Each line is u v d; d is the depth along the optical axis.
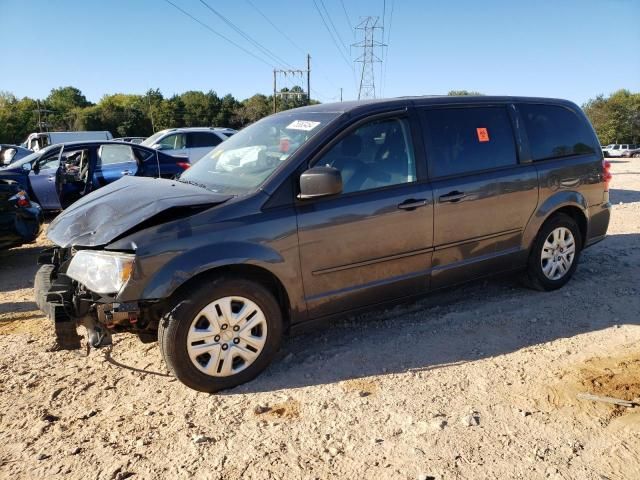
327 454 2.75
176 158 10.99
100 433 2.97
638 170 21.86
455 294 5.10
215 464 2.68
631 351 3.80
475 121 4.51
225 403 3.26
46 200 10.04
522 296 4.98
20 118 82.62
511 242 4.66
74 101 127.62
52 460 2.74
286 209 3.53
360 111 3.96
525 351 3.85
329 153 3.76
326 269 3.69
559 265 5.05
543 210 4.80
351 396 3.29
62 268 3.46
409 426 2.97
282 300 3.66
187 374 3.26
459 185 4.24
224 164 4.20
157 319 3.35
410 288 4.15
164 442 2.88
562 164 4.96
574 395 3.23
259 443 2.85
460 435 2.88
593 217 5.33
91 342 3.27
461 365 3.66
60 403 3.30
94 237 3.24
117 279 3.07
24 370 3.73
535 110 4.96
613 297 4.89
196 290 3.23
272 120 4.49
